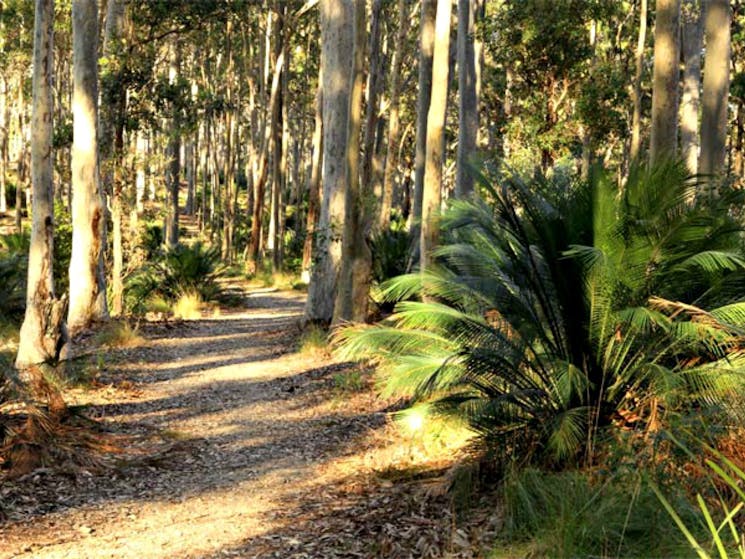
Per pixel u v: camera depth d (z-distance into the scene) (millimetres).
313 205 32125
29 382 9203
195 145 61281
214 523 6309
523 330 6793
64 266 21625
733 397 5895
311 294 17953
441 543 5277
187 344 17031
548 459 6207
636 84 19344
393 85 24344
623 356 6480
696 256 6102
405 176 45438
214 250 25625
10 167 59688
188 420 10344
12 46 37406
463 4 17578
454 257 7250
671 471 5211
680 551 4508
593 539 4770
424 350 7035
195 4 21594
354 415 10070
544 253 6641
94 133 17453
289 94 43781
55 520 6438
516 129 22984
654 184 6398
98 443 8742
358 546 5445
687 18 20234
